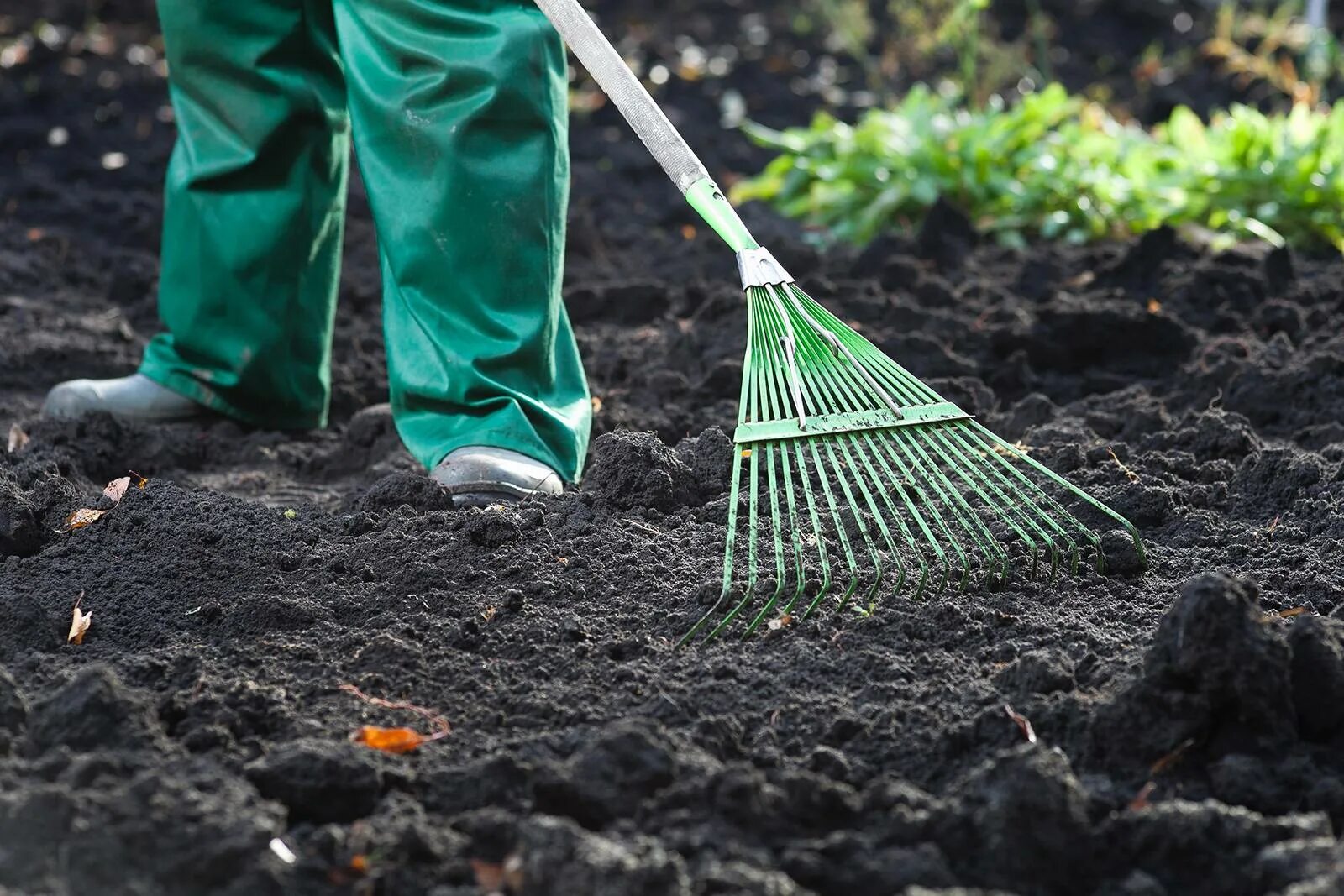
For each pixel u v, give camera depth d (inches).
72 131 333.1
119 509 149.3
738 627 125.0
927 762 105.7
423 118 147.6
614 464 150.5
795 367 132.5
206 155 175.8
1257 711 103.5
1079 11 432.8
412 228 149.3
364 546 140.2
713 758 103.9
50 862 90.0
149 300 240.5
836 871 92.2
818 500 149.7
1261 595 130.1
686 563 136.5
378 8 148.9
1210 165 276.1
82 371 212.2
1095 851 94.7
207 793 95.8
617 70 140.6
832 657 119.6
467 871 92.9
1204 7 440.1
